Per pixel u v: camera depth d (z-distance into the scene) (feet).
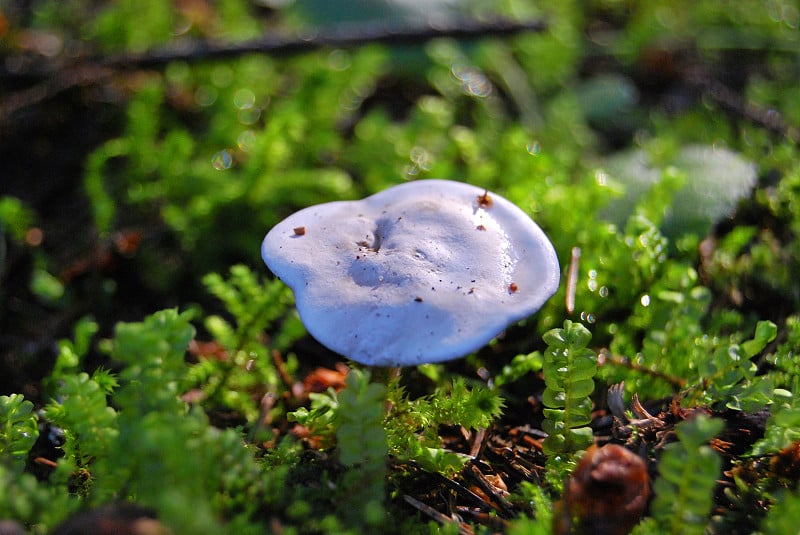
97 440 0.65
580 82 1.25
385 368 0.72
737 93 1.21
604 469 0.62
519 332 0.82
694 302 0.76
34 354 0.83
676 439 0.68
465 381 0.78
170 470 0.59
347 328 0.65
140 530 0.58
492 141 1.06
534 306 0.66
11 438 0.67
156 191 0.95
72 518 0.60
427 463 0.69
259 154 0.93
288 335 0.80
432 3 1.28
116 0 1.29
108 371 0.75
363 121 1.11
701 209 0.87
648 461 0.67
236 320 0.87
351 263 0.67
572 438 0.69
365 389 0.64
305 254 0.69
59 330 0.85
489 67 1.22
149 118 0.99
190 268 0.91
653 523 0.62
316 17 1.26
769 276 0.83
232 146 1.02
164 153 0.95
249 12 1.39
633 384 0.75
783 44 1.28
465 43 1.23
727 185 0.89
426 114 1.06
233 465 0.63
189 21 1.28
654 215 0.86
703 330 0.81
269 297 0.80
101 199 0.90
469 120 1.17
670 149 0.95
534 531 0.62
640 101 1.22
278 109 1.09
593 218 0.86
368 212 0.72
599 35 1.37
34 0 1.27
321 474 0.68
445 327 0.64
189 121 1.10
